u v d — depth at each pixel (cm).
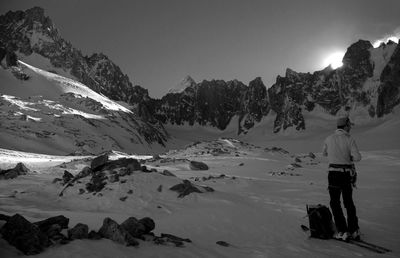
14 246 479
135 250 544
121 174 1455
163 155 6078
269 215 1064
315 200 1443
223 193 1435
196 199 1279
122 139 12925
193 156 5028
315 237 788
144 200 1240
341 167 780
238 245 712
